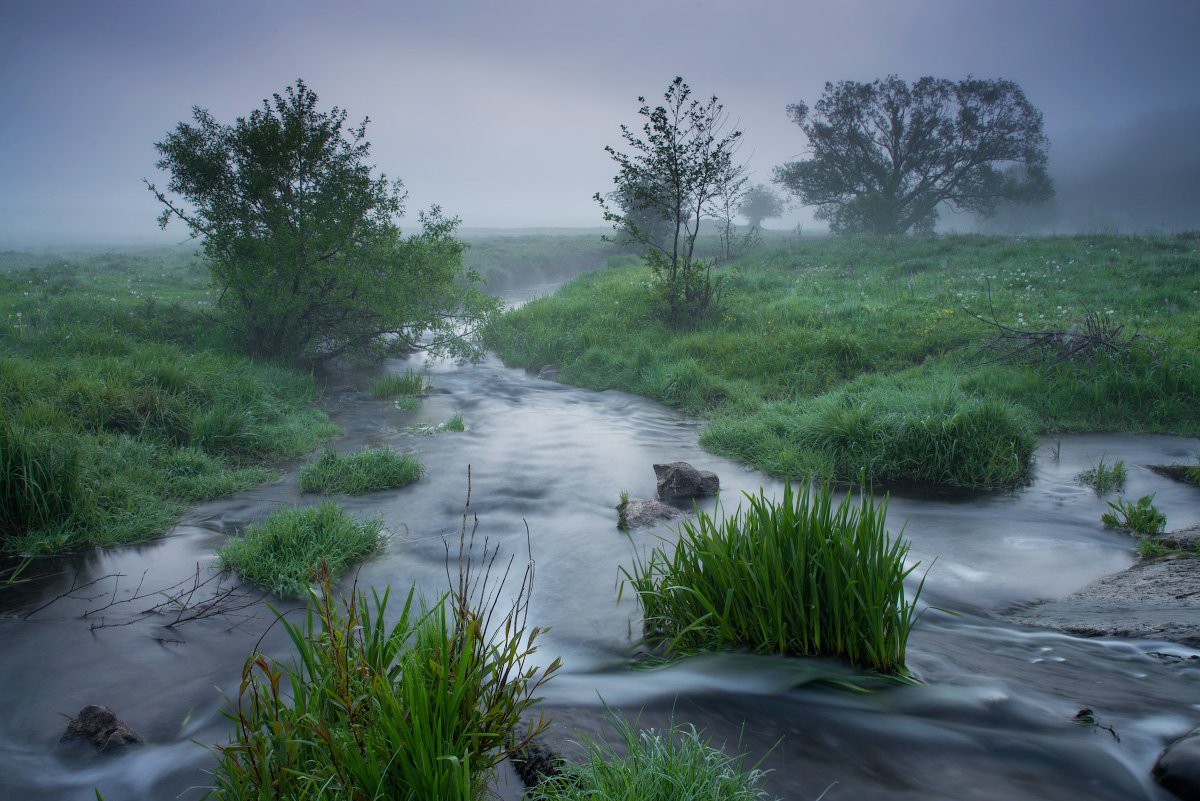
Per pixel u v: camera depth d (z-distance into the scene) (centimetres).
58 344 1174
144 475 737
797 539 405
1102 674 381
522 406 1216
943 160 4538
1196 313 1505
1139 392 1032
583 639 450
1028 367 1146
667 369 1307
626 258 3806
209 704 381
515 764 302
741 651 407
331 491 764
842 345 1305
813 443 878
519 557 596
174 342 1315
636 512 679
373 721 246
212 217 1301
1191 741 287
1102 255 2416
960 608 491
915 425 823
